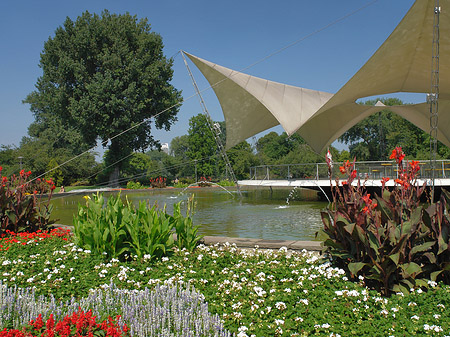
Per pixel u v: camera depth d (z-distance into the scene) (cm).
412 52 813
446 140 1509
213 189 2736
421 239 367
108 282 367
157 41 2797
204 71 1084
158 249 468
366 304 301
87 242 480
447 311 286
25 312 290
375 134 3691
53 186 712
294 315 280
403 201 382
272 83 1135
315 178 1680
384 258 334
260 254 475
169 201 1670
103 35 2583
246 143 4188
